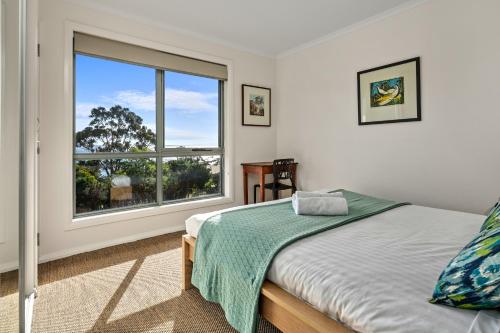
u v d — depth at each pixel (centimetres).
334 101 337
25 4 149
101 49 270
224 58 360
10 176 141
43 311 168
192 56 331
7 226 148
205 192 369
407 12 266
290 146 399
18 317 145
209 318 161
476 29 225
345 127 326
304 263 113
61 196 250
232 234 150
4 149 138
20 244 138
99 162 284
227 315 136
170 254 256
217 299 148
